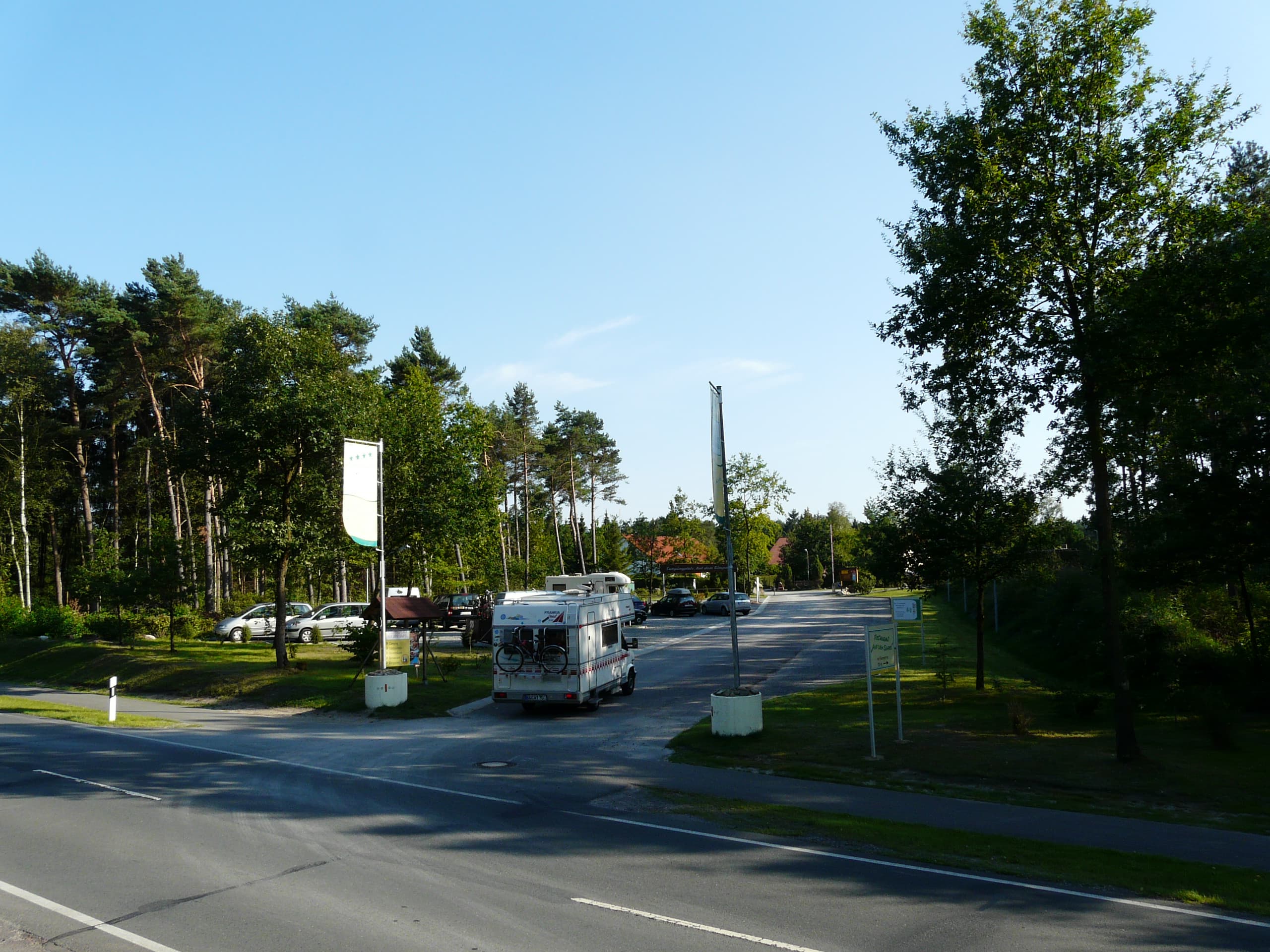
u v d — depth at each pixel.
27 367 45.91
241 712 21.55
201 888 7.72
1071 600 29.83
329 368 27.33
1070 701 17.48
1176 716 17.08
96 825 10.09
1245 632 22.27
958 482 20.00
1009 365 14.16
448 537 32.25
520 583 62.94
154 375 45.75
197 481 49.78
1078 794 11.78
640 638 41.09
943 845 9.25
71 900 7.38
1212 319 12.70
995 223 13.39
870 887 7.81
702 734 16.23
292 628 37.50
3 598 44.53
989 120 13.91
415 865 8.45
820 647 34.31
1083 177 13.06
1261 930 6.80
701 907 7.23
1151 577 18.62
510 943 6.39
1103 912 7.20
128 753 15.27
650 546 77.44
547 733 17.41
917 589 21.64
